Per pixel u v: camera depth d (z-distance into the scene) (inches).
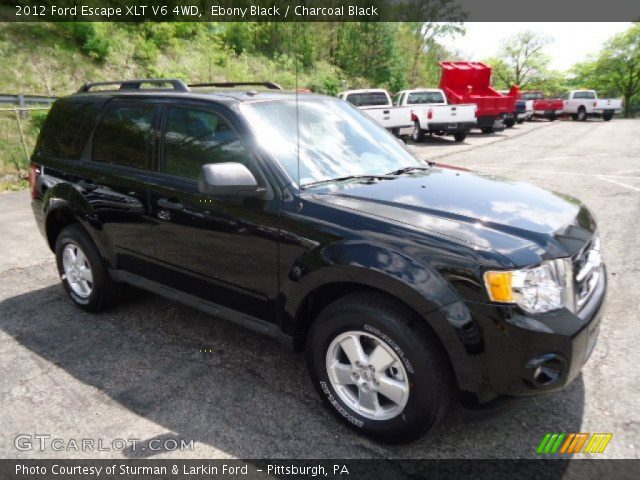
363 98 615.8
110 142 138.6
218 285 115.8
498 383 81.7
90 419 103.4
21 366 124.4
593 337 89.8
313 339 99.7
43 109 542.6
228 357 127.3
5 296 169.6
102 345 134.3
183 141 120.3
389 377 92.1
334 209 95.8
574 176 367.9
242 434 97.9
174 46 906.1
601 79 2313.0
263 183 104.0
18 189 402.6
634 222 237.1
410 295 83.0
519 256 81.0
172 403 108.2
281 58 1077.8
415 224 88.7
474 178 121.5
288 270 100.0
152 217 124.3
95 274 145.3
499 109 699.4
